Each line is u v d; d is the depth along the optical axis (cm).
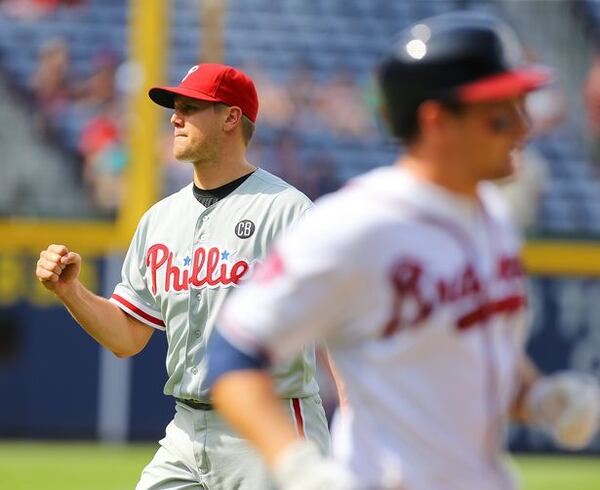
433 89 927
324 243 915
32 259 4478
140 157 4828
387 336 932
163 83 5072
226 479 1669
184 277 1700
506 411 977
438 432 938
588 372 4484
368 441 946
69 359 4366
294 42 5431
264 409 905
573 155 5128
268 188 1712
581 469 4097
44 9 5338
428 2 5669
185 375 1691
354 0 5641
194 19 5306
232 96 1714
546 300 4509
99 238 4569
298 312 922
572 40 5459
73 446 4331
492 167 946
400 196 931
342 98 5253
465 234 945
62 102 5053
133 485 3544
